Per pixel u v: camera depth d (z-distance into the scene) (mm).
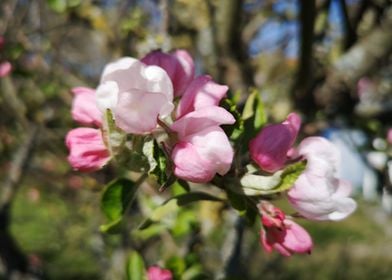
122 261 321
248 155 135
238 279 191
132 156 118
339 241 863
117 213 140
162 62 131
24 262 340
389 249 793
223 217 242
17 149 369
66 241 576
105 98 120
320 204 125
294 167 117
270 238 131
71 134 129
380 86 326
